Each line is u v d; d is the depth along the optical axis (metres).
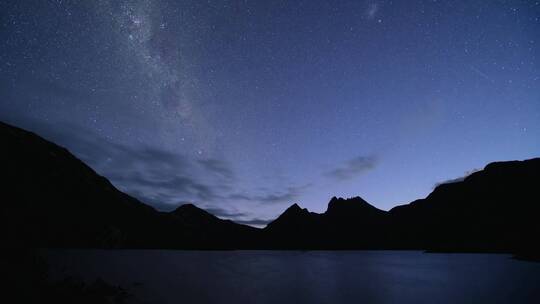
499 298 13.66
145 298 14.13
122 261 37.56
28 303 9.69
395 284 19.47
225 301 14.02
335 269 32.00
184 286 18.45
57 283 13.98
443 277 22.16
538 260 34.28
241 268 33.59
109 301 12.88
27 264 16.00
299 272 28.81
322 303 13.70
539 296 13.88
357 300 14.33
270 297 15.16
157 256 53.38
